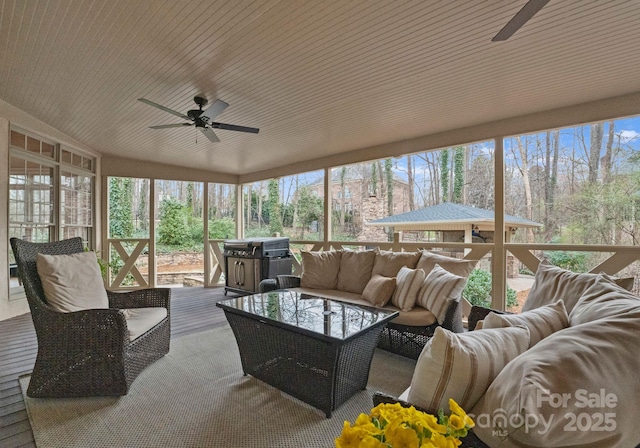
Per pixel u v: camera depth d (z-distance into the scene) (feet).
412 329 8.79
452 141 13.62
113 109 11.66
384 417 2.36
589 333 2.86
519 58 8.02
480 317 7.15
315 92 9.97
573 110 10.91
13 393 7.02
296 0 5.96
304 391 6.75
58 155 15.11
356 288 11.57
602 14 6.31
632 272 14.67
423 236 25.57
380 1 6.01
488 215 18.47
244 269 17.48
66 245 8.89
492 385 2.95
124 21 6.63
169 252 30.96
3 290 12.28
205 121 10.41
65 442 5.49
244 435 5.73
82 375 6.81
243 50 7.68
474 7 6.15
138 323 7.86
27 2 6.10
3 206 12.28
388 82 9.37
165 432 5.78
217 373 8.06
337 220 30.60
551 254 17.39
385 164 29.50
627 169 19.19
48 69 8.73
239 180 23.45
